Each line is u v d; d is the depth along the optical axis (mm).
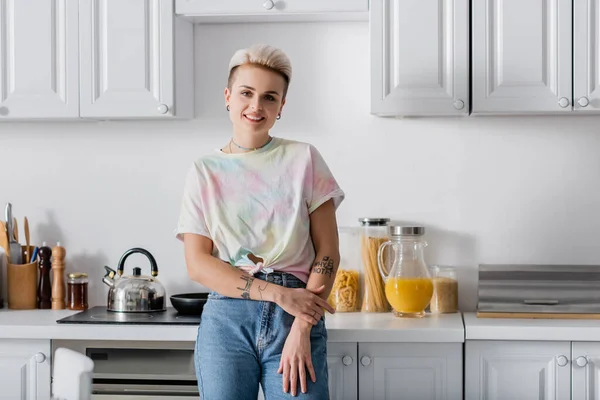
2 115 2969
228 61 3178
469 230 3119
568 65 2785
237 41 3172
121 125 3219
